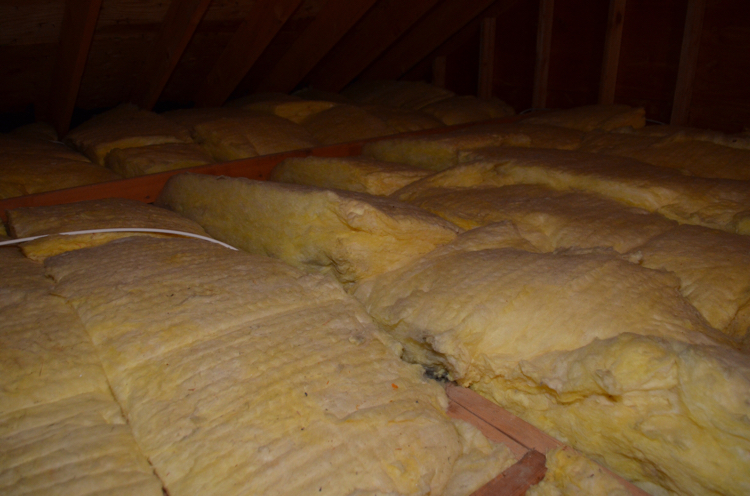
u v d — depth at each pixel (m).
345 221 1.59
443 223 1.73
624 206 1.99
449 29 4.40
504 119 3.78
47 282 1.32
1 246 1.52
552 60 4.23
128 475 0.88
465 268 1.51
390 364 1.19
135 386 1.03
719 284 1.48
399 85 4.44
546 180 2.21
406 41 4.57
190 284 1.30
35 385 0.98
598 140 2.86
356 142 2.98
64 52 2.97
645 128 2.96
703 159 2.46
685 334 1.26
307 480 0.90
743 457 0.98
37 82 3.31
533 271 1.45
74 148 3.07
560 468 1.11
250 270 1.42
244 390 1.02
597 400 1.18
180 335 1.13
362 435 0.98
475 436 1.16
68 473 0.86
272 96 3.82
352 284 1.65
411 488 0.95
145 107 3.70
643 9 3.61
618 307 1.32
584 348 1.23
